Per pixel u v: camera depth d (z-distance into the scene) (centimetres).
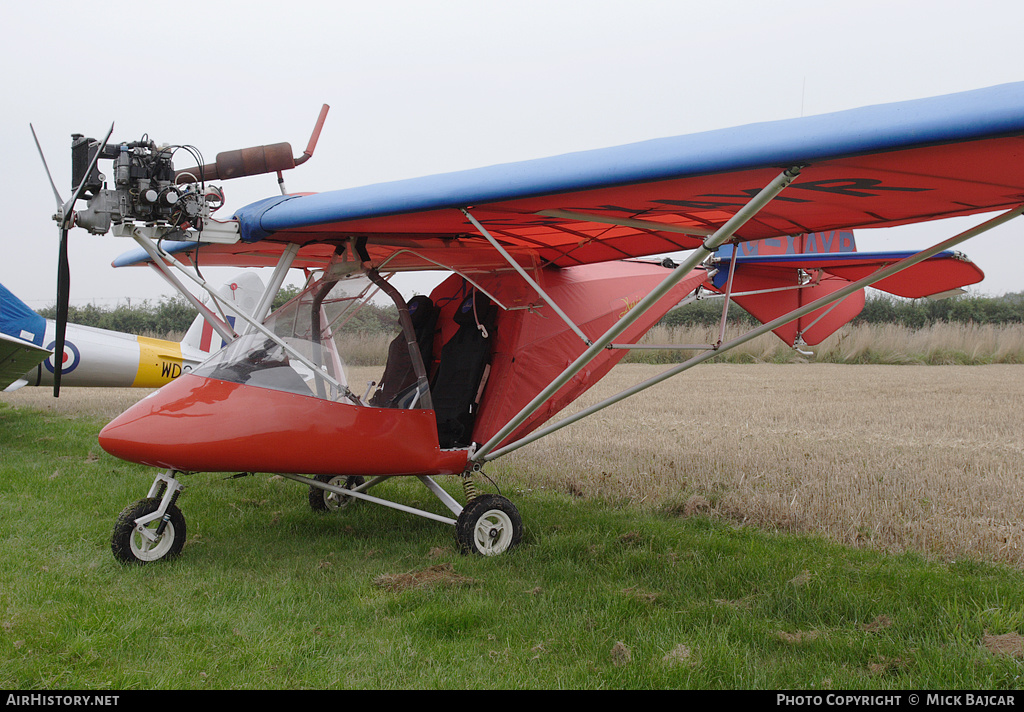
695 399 1420
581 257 552
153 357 1166
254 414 430
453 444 521
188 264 659
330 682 286
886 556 453
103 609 352
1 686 275
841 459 763
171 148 438
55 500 573
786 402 1362
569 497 641
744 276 677
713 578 412
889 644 321
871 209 369
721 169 295
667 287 364
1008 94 240
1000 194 324
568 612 364
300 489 671
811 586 390
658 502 608
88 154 433
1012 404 1312
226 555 460
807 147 273
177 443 414
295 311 477
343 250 499
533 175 349
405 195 399
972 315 3222
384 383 483
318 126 513
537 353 539
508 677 294
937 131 249
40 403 1344
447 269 521
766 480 658
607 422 1102
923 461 745
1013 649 311
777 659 313
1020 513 534
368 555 467
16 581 389
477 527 472
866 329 2702
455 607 366
